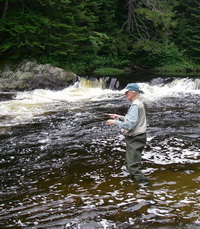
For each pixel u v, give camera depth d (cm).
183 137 692
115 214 371
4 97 1237
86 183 459
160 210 378
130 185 449
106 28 2227
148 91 1430
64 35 1714
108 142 660
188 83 1534
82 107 1052
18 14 1617
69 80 1536
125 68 2128
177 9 2598
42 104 1107
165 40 2403
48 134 722
